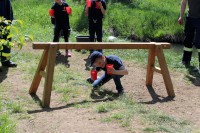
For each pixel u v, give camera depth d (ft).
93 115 21.27
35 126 19.65
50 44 22.57
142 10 63.10
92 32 35.94
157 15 58.54
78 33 47.44
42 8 60.85
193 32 32.81
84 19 52.95
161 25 54.44
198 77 30.40
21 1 66.18
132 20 55.26
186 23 32.78
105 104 22.76
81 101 23.85
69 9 35.04
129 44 24.64
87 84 27.25
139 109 22.16
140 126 19.84
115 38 47.32
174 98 25.27
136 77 29.89
